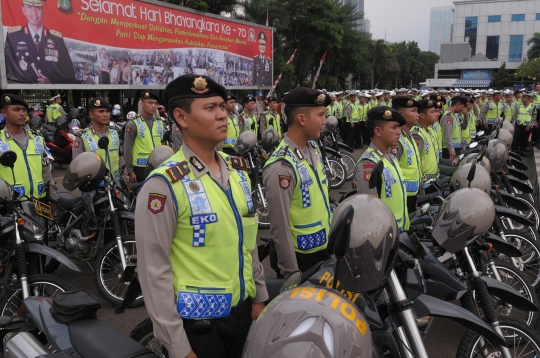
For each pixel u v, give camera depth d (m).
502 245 3.52
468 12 80.69
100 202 4.32
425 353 2.00
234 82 16.77
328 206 2.97
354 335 1.34
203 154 1.90
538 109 14.12
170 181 1.76
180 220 1.80
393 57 51.94
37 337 2.47
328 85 32.53
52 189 4.53
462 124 10.25
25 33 9.91
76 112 11.88
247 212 1.98
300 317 1.33
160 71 13.48
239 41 16.83
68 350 2.05
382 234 1.82
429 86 67.94
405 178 4.17
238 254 1.92
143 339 2.46
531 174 9.69
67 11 10.74
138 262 1.78
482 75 71.94
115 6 11.91
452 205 2.53
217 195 1.85
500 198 4.92
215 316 1.86
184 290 1.82
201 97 1.82
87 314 2.21
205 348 1.89
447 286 2.71
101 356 1.95
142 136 5.84
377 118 3.32
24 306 2.51
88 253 4.43
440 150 7.46
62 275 4.82
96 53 11.54
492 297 3.36
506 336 2.82
